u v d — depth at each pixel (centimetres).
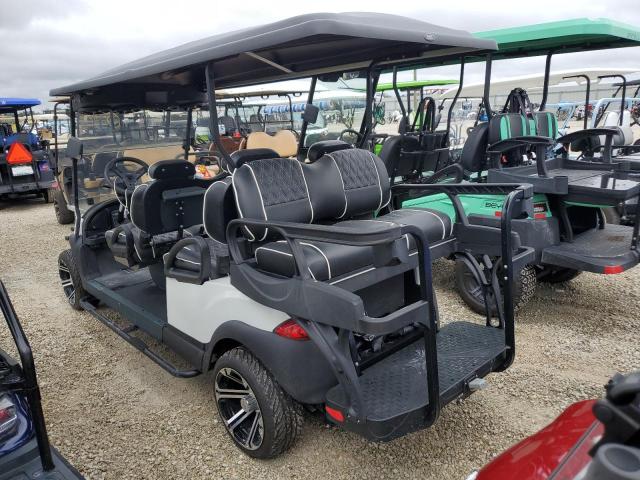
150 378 327
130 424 278
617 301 420
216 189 248
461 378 216
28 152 978
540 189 363
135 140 445
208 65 246
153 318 314
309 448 251
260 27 222
